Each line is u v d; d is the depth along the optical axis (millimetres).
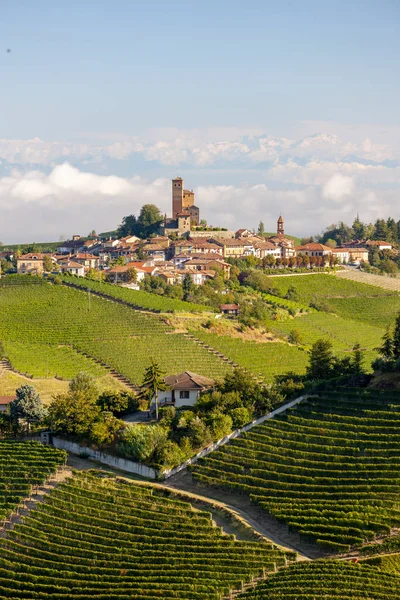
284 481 132500
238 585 105062
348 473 129625
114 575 110000
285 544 115688
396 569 107688
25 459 146000
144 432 144875
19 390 170375
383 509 117812
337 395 156000
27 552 119000
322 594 98188
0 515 128500
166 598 102688
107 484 136750
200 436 146750
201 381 175625
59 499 131000
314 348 178750
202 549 113312
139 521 123062
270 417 155125
